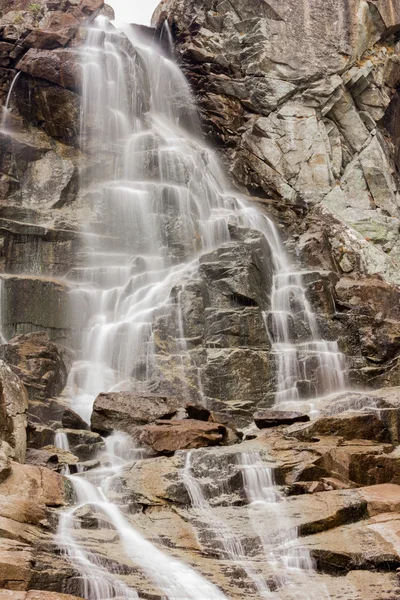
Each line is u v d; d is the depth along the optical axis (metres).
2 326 17.38
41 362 15.41
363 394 16.55
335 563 9.68
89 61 23.19
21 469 10.79
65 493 10.84
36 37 23.25
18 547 8.50
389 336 19.53
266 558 9.87
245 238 21.09
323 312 19.95
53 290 18.12
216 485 11.63
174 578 8.89
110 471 12.06
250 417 16.88
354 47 27.91
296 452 12.65
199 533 10.30
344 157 27.38
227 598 8.63
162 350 17.39
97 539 9.59
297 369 17.92
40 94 22.33
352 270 23.77
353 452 12.75
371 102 28.03
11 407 12.34
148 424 13.83
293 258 22.81
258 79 27.23
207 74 27.39
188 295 18.34
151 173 22.27
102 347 17.75
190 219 21.20
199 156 24.08
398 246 25.30
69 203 21.14
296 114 27.02
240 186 26.12
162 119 26.56
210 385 17.09
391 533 10.26
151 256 20.48
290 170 26.31
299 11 27.83
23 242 19.27
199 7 28.09
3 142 21.11
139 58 25.70
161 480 11.66
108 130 23.08
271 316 19.00
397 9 28.88
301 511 10.89
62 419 14.33
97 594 8.19
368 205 26.23
